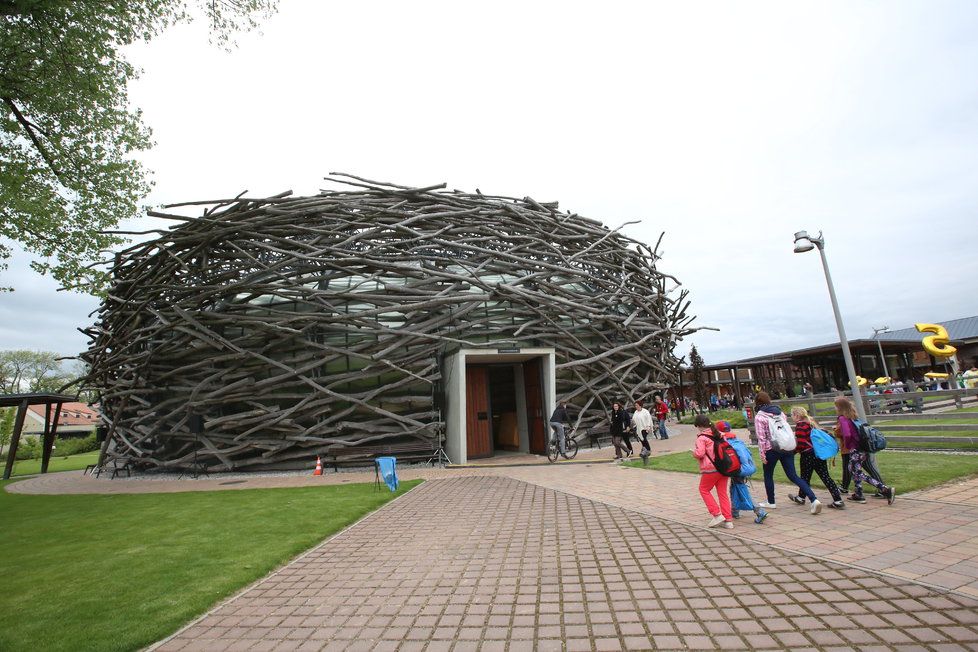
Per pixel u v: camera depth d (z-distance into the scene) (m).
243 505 11.37
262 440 17.50
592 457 17.59
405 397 18.03
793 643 3.84
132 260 21.14
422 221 19.22
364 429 17.44
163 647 4.57
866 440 7.88
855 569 5.22
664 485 11.04
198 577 6.41
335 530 8.76
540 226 21.30
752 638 3.97
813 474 10.73
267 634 4.73
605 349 21.36
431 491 12.32
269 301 18.88
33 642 4.64
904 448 12.81
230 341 17.84
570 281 21.39
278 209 18.17
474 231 19.81
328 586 5.99
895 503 7.76
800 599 4.61
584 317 20.91
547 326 19.72
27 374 59.94
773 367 52.84
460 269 19.64
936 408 20.33
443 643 4.28
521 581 5.66
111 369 21.30
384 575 6.23
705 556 6.02
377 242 18.08
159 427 19.30
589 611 4.71
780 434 7.75
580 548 6.74
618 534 7.29
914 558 5.38
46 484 19.83
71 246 13.91
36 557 7.80
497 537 7.63
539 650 4.03
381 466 12.63
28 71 12.25
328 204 18.39
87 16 11.90
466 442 19.33
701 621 4.33
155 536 8.80
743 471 6.93
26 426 62.56
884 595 4.54
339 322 17.80
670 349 26.62
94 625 5.02
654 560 6.02
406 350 18.02
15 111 12.46
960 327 59.16
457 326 18.50
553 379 18.91
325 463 17.48
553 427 17.12
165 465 18.83
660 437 22.98
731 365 46.03
